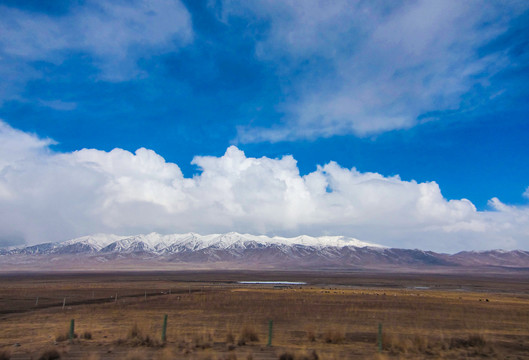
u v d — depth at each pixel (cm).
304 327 2722
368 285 9944
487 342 2066
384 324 2877
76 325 2808
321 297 5159
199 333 2262
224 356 1628
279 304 4272
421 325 2847
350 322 2977
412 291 7406
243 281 11862
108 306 4222
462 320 3109
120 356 1686
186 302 4559
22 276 15988
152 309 3869
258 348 1905
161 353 1683
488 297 6041
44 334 2436
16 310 3975
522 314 3556
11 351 1858
